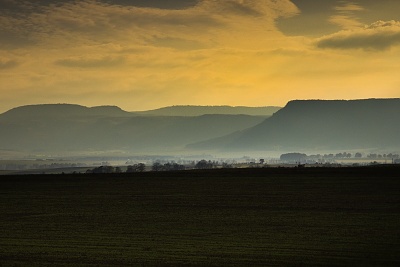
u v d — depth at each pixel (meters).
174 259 68.69
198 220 102.56
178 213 112.56
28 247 77.69
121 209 119.94
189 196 144.00
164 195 147.25
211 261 67.44
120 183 183.88
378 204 121.62
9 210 120.06
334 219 101.38
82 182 188.12
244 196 142.00
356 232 86.94
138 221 102.12
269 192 150.12
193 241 81.44
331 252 71.88
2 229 94.38
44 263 66.88
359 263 65.31
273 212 112.12
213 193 150.38
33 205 128.50
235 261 67.25
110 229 93.31
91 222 101.56
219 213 111.81
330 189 154.38
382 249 73.38
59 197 145.00
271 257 69.38
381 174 196.50
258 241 80.69
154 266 64.81
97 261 67.88
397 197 134.00
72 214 112.69
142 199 138.50
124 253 72.94
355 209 114.38
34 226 97.38
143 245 78.62
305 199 133.12
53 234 88.81
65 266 65.25
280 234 86.38
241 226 95.00
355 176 190.88
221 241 81.06
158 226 96.00
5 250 75.44
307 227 92.81
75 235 87.69
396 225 93.69
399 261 66.38
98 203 131.38
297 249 74.31
